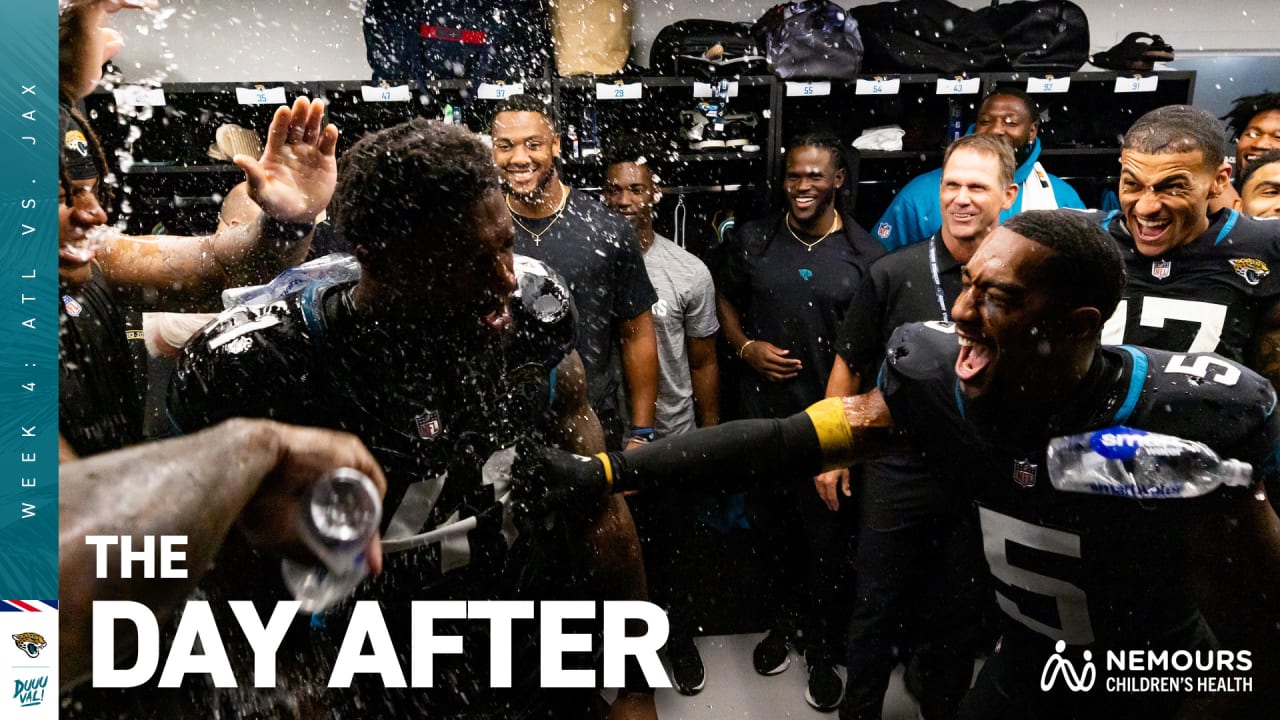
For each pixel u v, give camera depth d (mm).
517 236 1864
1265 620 981
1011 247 878
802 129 2854
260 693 946
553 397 1031
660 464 1015
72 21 1004
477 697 1005
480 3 2654
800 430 1051
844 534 2164
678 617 2299
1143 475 945
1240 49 3191
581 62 2705
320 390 848
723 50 2711
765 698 2184
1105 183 2957
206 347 829
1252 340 1491
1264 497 941
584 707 1120
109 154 2750
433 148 758
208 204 2836
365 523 506
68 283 1036
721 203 2984
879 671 1879
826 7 2660
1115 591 1054
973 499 1102
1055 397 937
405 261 785
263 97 2670
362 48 3012
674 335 2246
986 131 2381
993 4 3105
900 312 1772
